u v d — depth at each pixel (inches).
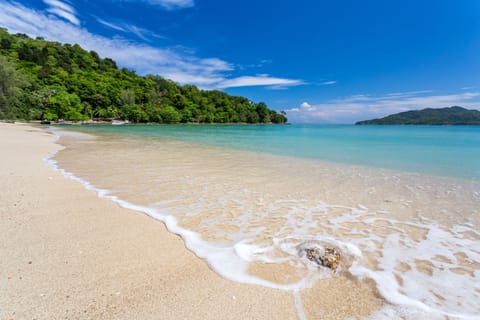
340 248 109.5
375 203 176.6
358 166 330.6
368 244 114.7
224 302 74.8
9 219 125.5
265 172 279.3
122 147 493.4
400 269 95.0
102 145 522.6
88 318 66.0
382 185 229.0
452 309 75.0
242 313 70.7
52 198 162.7
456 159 401.1
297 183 231.6
